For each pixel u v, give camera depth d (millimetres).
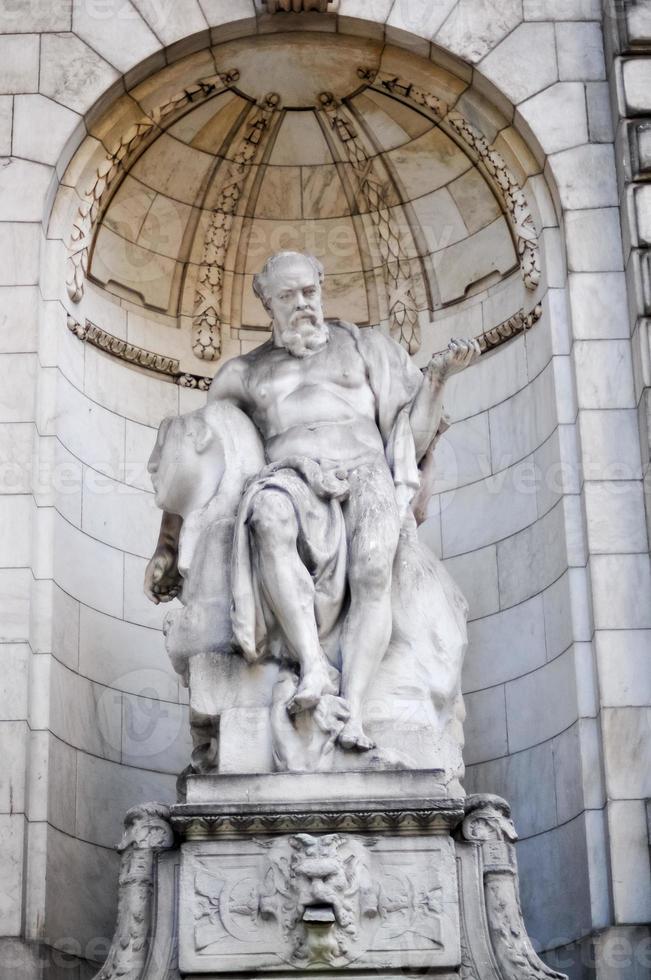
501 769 20984
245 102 23031
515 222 22219
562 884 19969
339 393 19844
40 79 22125
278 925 17047
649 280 20875
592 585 20125
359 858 17219
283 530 18234
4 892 18875
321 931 16875
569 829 19938
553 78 22266
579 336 21141
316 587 18438
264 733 17953
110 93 22188
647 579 20109
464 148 22766
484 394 22422
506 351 22297
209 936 17094
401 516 19000
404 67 22641
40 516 20656
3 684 19672
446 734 18297
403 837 17344
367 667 18156
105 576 21516
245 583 18266
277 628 18391
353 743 17641
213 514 19047
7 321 21094
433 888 17219
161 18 22375
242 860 17281
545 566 21031
